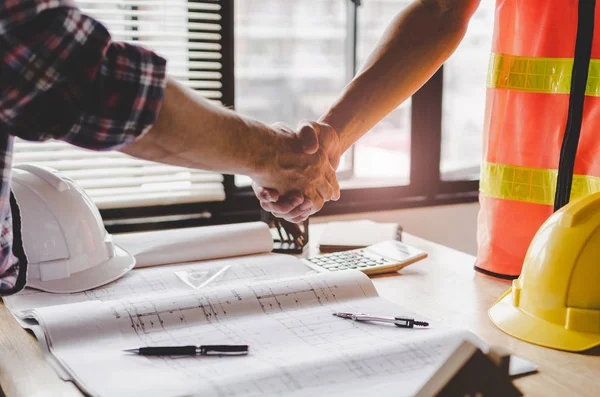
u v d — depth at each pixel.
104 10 1.43
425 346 0.71
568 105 0.93
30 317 0.78
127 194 1.48
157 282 0.96
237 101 1.61
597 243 0.76
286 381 0.63
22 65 0.52
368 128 1.06
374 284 0.98
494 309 0.85
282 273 1.01
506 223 0.99
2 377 0.66
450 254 1.17
